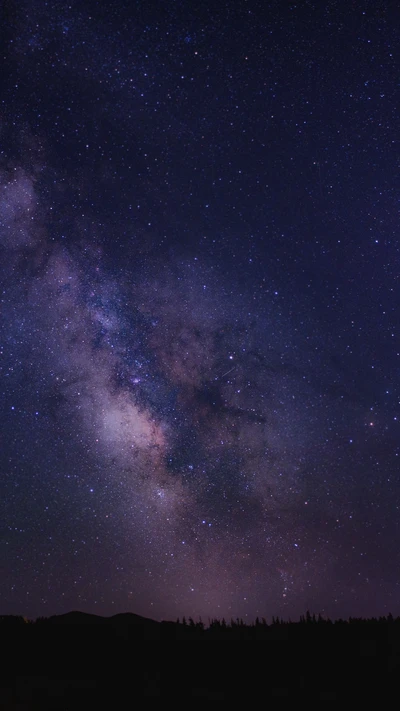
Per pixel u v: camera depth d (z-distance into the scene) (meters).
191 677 5.58
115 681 5.52
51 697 5.12
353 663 5.62
